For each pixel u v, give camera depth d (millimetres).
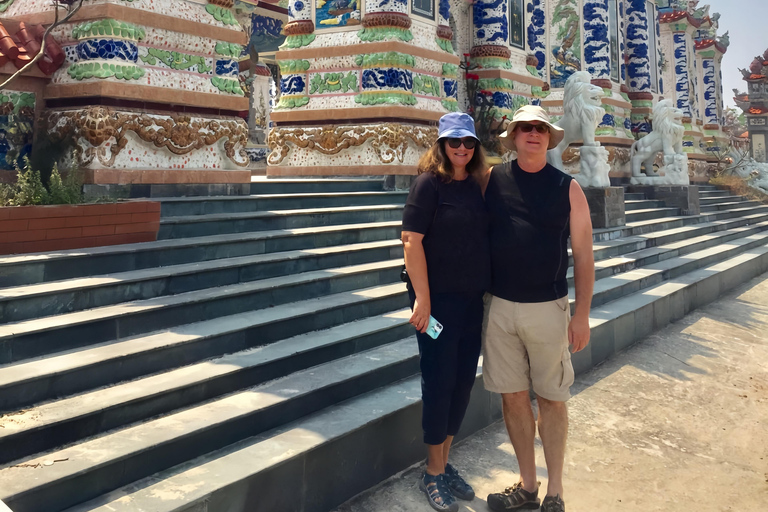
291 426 3496
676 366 6172
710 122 26875
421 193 3182
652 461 4082
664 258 10109
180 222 5293
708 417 4902
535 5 16219
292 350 4102
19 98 5816
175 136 6254
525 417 3375
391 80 9000
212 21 6625
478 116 12352
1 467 2658
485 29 12547
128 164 5918
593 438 4430
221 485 2750
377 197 8078
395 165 8945
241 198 6332
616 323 6469
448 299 3219
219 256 5141
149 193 5988
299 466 3096
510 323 3207
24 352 3342
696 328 7695
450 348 3213
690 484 3771
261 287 4691
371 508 3328
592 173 10352
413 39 9336
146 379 3473
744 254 12008
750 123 31906
